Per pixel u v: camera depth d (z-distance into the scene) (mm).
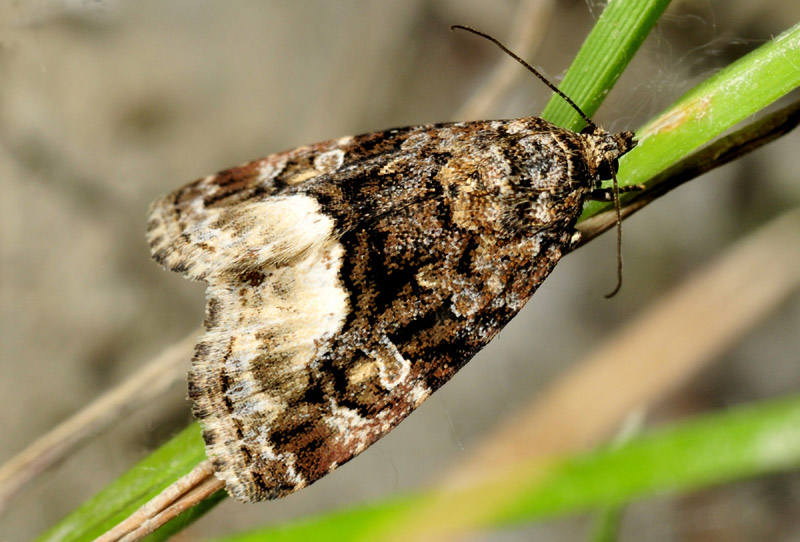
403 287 79
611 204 80
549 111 80
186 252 80
